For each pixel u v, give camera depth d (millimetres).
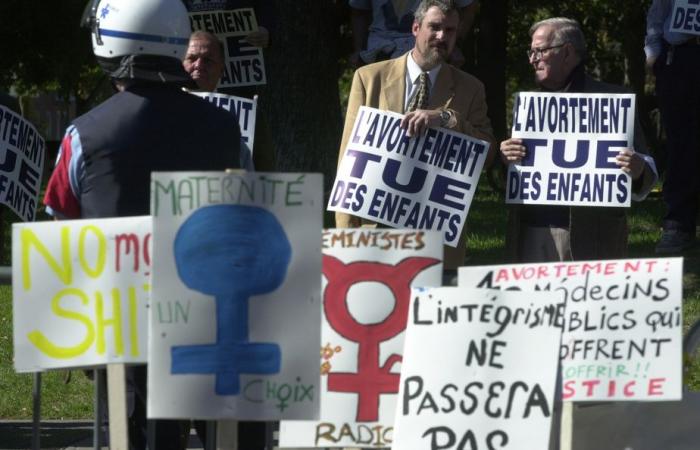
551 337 4527
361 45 10094
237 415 4262
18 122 8516
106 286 4461
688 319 9219
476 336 4574
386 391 4785
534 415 4508
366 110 6598
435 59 6711
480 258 11742
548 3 30406
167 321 4250
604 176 6562
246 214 4266
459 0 9602
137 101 4832
